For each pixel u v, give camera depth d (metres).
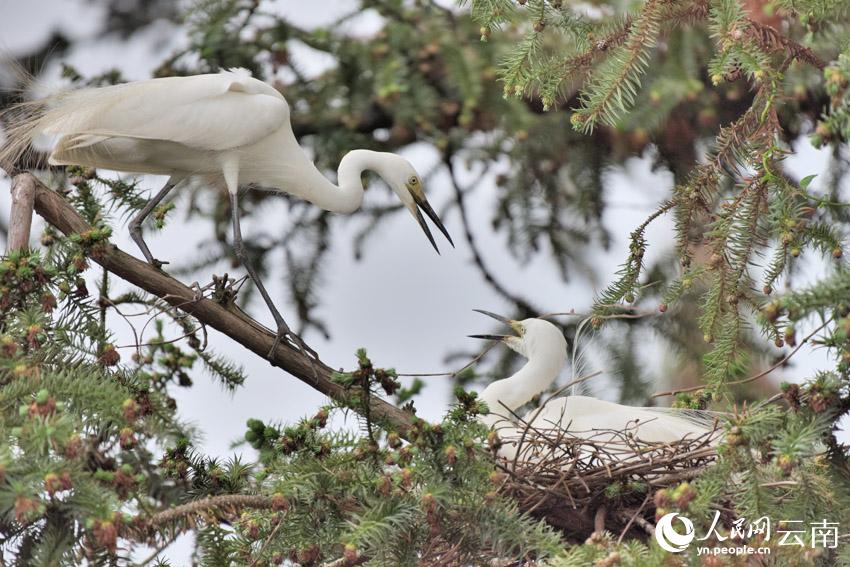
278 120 9.98
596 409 9.22
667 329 11.37
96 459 5.48
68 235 7.60
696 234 7.59
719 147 6.59
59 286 6.54
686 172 12.25
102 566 5.41
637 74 6.29
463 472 5.83
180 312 7.75
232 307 7.78
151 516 5.41
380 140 12.89
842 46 5.67
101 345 6.48
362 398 6.58
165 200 12.10
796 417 5.57
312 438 6.30
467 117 11.09
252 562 6.02
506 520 5.77
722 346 6.70
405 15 12.15
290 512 6.03
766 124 6.15
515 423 7.69
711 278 6.77
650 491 7.33
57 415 5.03
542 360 9.97
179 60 12.16
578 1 7.89
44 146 9.29
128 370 6.50
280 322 9.41
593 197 12.16
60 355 6.25
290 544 6.06
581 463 7.62
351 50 11.94
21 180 7.50
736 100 12.38
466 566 6.36
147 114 9.35
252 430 6.43
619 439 8.50
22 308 6.21
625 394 11.20
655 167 12.53
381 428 6.95
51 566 5.14
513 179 12.62
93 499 4.94
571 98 12.42
